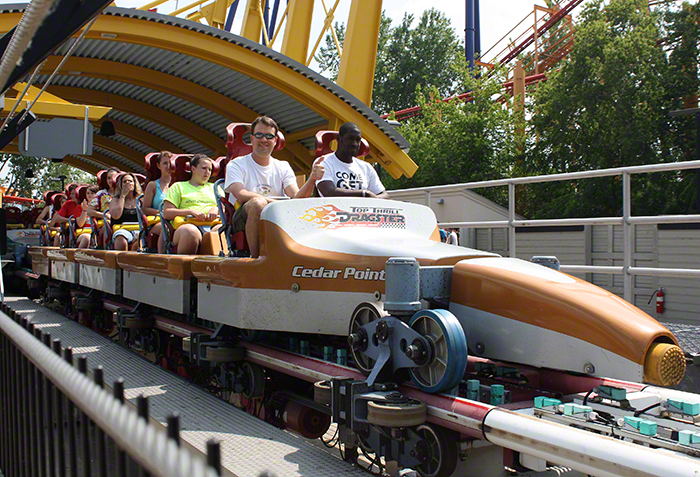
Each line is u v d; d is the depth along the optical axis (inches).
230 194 207.6
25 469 97.0
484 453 119.3
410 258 123.0
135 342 273.9
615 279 422.6
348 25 625.9
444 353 114.0
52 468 80.1
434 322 116.7
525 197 1306.6
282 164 221.3
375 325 127.4
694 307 351.3
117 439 42.5
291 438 139.6
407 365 118.4
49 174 1646.2
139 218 276.5
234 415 157.8
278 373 179.2
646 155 1120.8
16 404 103.2
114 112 557.0
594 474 86.4
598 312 110.3
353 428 120.8
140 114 554.9
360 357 135.1
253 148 214.7
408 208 174.7
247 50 450.3
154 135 613.9
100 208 342.6
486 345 125.8
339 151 197.8
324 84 476.4
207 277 181.5
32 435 91.0
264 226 157.5
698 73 1208.2
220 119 553.3
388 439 120.4
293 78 467.5
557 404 108.2
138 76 482.0
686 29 1208.8
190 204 246.4
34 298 473.1
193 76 496.1
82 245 358.9
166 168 274.4
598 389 119.3
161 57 459.5
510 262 133.4
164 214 238.7
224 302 171.9
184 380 199.0
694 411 104.7
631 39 1154.0
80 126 199.2
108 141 628.1
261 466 121.4
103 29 396.5
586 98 1151.6
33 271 462.6
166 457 35.0
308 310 149.6
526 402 115.7
